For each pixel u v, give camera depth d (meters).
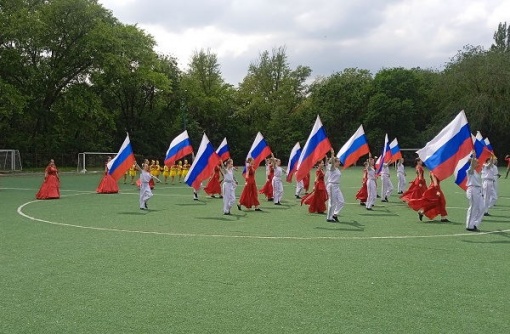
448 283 7.48
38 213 15.67
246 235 11.70
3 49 42.31
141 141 59.59
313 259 9.06
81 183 31.22
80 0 43.94
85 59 45.84
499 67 55.69
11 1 41.88
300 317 5.95
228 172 15.91
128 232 12.02
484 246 10.47
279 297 6.73
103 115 48.78
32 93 45.09
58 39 45.84
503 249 10.15
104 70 46.44
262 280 7.57
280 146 70.62
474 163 12.59
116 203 19.06
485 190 16.38
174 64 64.38
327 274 7.96
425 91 68.88
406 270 8.27
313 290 7.06
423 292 7.00
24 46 43.97
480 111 55.53
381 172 21.14
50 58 47.00
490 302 6.56
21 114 43.66
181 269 8.23
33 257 9.09
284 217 15.22
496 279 7.73
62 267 8.33
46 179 20.84
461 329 5.58
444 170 13.59
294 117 71.12
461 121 13.52
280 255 9.39
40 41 44.53
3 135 48.03
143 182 17.00
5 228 12.54
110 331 5.47
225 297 6.71
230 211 16.70
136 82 53.53
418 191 17.48
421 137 63.84
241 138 73.94
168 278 7.66
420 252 9.77
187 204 19.00
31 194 22.78
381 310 6.21
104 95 56.38
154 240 10.93
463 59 59.03
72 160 52.47
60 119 48.94
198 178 18.41
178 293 6.88
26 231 12.08
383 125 67.12
